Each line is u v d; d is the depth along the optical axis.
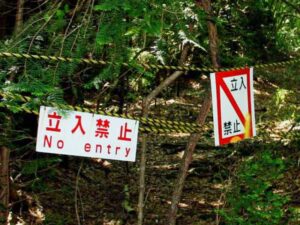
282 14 5.93
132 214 7.06
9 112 3.77
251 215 3.90
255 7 5.22
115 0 2.48
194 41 2.78
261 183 3.97
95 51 2.71
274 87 12.37
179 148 10.22
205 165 8.74
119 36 2.60
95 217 6.88
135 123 2.64
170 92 12.68
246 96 3.14
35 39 2.72
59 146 2.49
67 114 2.46
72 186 7.36
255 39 5.27
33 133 5.07
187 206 7.48
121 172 8.66
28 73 2.54
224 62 5.09
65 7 2.80
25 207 6.21
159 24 2.57
